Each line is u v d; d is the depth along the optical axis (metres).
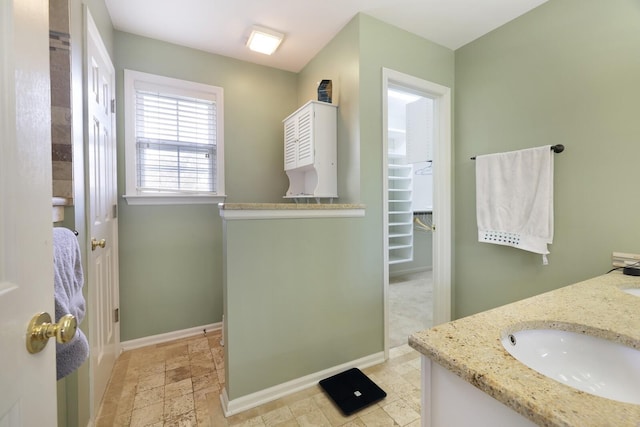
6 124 0.42
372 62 1.90
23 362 0.45
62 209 1.11
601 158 1.54
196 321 2.35
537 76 1.81
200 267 2.36
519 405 0.48
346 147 1.98
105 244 1.65
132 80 2.10
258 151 2.58
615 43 1.49
